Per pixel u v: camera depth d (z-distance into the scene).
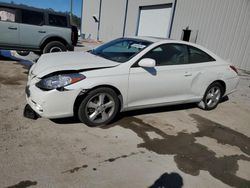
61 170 2.73
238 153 3.64
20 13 7.91
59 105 3.38
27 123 3.69
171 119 4.57
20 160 2.81
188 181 2.83
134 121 4.24
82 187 2.52
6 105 4.29
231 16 11.98
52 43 8.61
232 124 4.77
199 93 4.98
